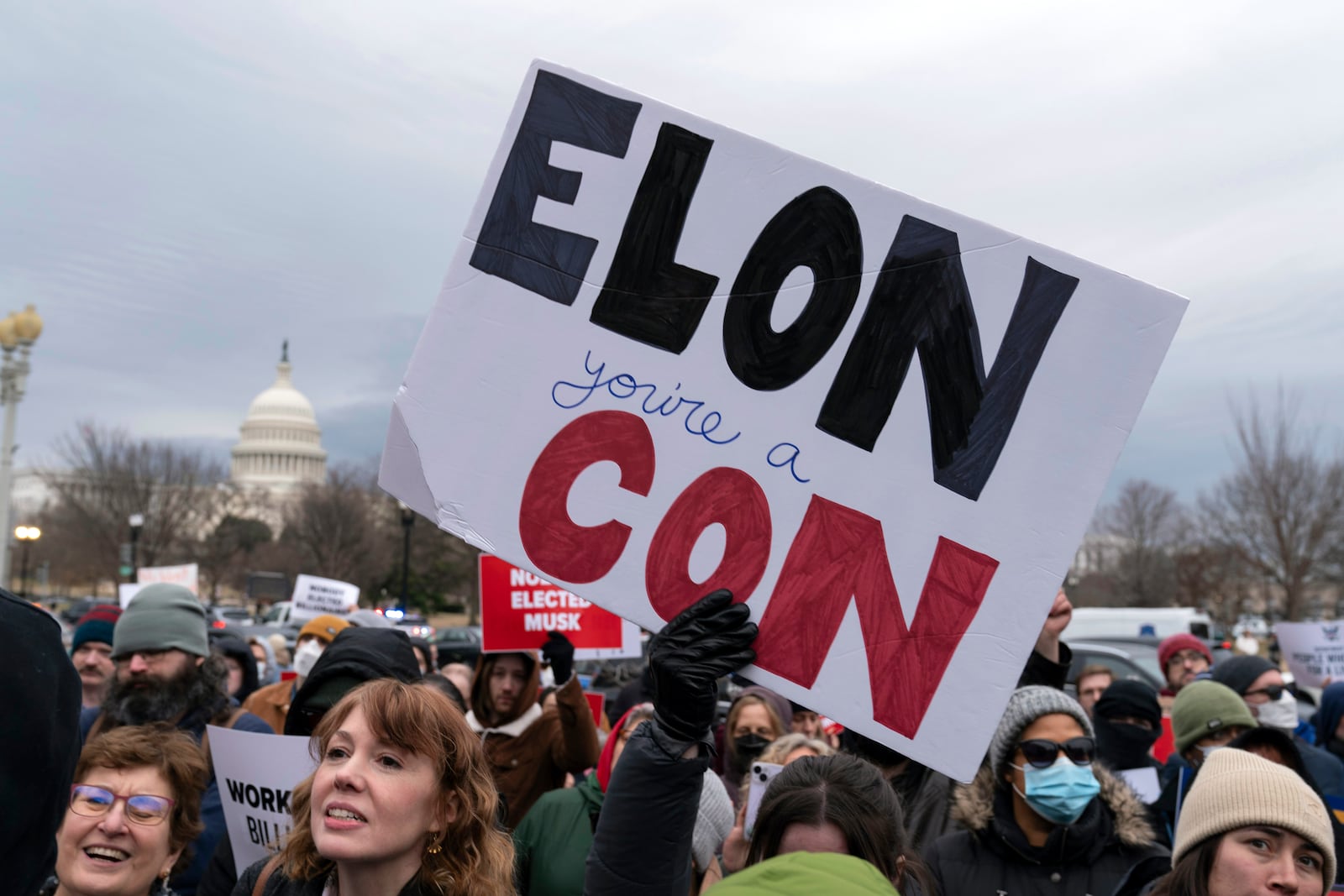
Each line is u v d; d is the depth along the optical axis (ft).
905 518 8.03
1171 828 15.80
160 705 14.24
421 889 7.61
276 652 39.52
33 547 255.29
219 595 268.00
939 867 11.45
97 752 10.12
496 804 8.13
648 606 8.02
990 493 8.02
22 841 5.11
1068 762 10.94
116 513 206.28
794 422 8.16
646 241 8.27
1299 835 8.96
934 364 8.14
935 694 7.82
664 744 7.40
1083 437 8.01
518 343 8.23
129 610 14.66
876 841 8.47
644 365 8.21
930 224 8.21
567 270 8.27
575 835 13.10
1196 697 15.58
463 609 237.66
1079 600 223.51
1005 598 7.90
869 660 7.89
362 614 25.99
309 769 11.36
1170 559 210.79
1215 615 197.88
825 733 16.90
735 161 8.27
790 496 8.09
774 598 7.98
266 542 248.93
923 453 8.09
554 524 8.09
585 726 17.20
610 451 8.16
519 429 8.16
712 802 12.93
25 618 5.24
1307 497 155.22
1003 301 8.15
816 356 8.20
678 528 8.08
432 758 7.66
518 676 17.90
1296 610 153.89
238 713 15.42
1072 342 8.08
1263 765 9.32
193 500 222.89
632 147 8.32
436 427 8.16
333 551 217.36
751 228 8.26
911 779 13.51
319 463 395.14
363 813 7.45
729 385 8.20
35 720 5.07
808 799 8.57
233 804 11.66
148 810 9.94
